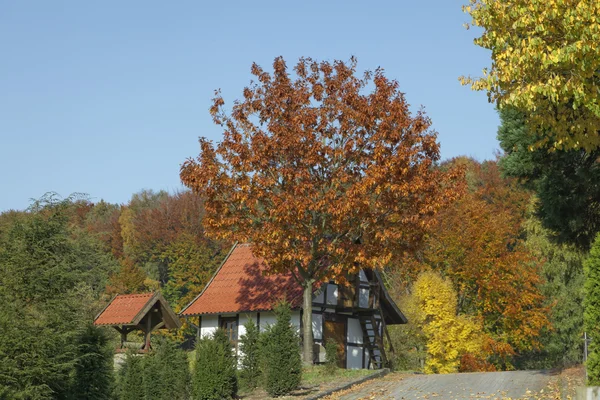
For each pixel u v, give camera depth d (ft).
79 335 66.85
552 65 58.80
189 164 95.04
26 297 58.49
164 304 117.91
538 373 82.74
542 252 166.20
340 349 115.75
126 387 81.05
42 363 56.34
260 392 78.64
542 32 57.57
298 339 78.18
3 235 60.54
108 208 315.58
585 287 52.08
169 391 78.74
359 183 89.30
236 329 115.85
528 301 155.12
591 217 80.64
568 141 62.85
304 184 90.02
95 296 165.78
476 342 143.54
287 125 93.35
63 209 62.69
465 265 157.48
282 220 90.43
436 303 139.85
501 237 158.92
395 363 126.52
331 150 92.38
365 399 69.77
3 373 54.90
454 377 85.66
